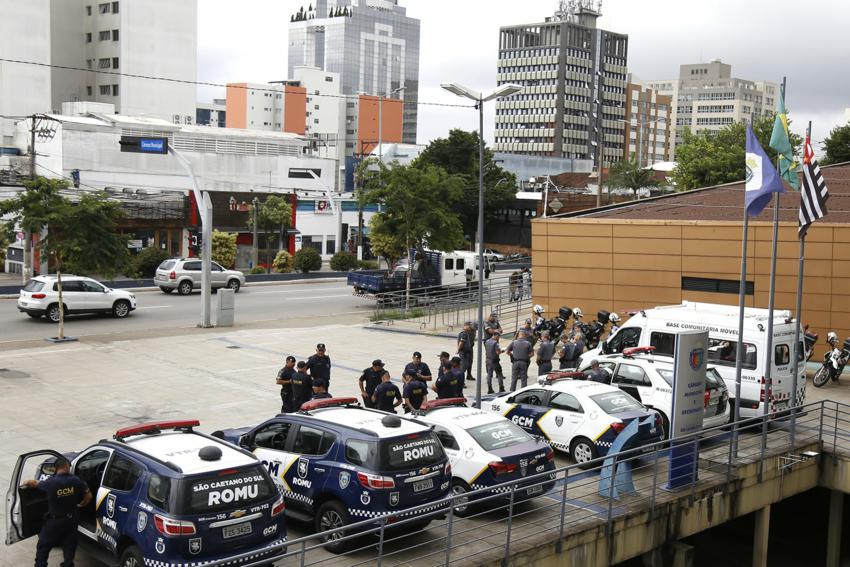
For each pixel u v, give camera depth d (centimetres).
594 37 16912
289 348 3036
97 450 1162
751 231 2812
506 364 2839
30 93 9162
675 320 2105
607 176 9769
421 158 8150
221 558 1020
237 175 7694
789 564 1928
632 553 1450
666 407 1781
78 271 3038
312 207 7300
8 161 6906
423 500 1209
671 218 3102
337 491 1206
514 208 8669
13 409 2072
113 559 1095
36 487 1128
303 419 1296
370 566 1177
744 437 1905
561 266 3225
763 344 1966
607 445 1566
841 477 1855
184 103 10538
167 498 1013
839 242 2683
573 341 2353
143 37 10156
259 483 1064
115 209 3088
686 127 6675
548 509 1447
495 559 1218
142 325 3475
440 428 1409
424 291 4431
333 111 16362
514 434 1409
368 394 1847
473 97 1853
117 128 6981
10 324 3359
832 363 2481
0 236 5303
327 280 5575
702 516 1589
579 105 16862
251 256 6281
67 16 10244
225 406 2161
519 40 17312
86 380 2425
